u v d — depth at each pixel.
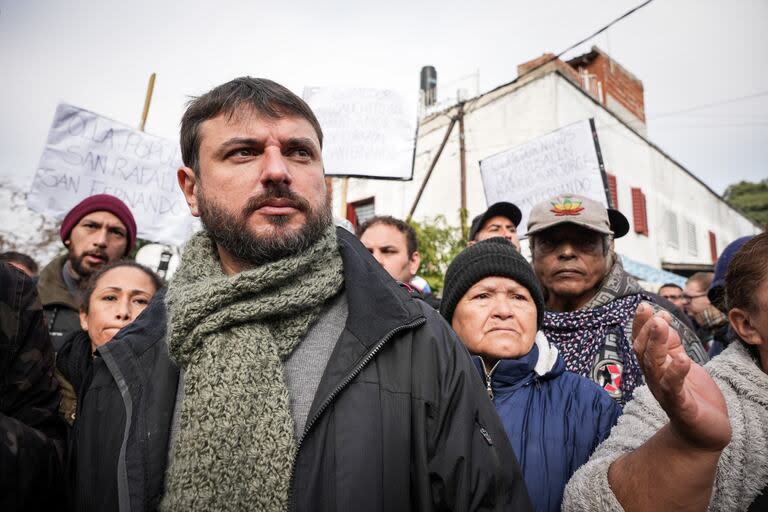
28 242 13.55
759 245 1.37
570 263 2.36
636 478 1.16
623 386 2.07
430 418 1.22
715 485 1.25
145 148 4.03
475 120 12.46
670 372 1.00
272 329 1.30
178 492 1.10
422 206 13.20
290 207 1.34
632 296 2.33
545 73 11.48
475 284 1.84
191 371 1.22
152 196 4.02
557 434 1.62
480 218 3.69
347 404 1.20
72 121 3.81
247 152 1.34
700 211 17.75
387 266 3.33
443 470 1.18
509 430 1.65
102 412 1.31
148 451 1.21
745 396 1.31
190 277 1.40
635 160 14.21
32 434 1.18
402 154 4.03
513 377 1.75
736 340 1.48
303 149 1.38
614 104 14.37
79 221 3.13
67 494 1.30
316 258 1.37
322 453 1.15
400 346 1.28
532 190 4.08
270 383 1.20
